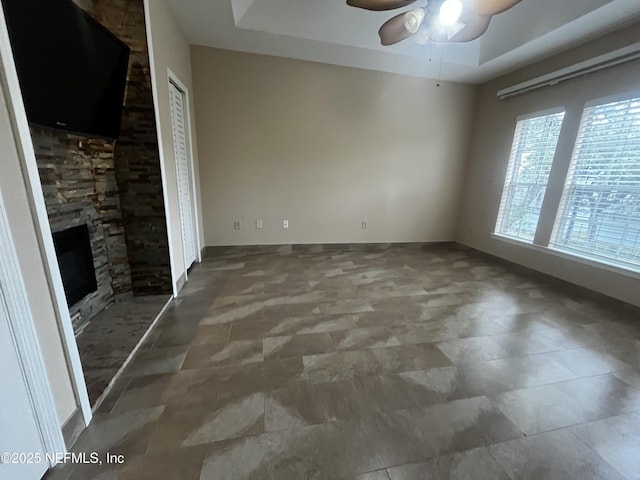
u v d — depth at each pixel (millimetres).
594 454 1212
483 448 1224
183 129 3133
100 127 1809
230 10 2598
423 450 1205
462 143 4461
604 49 2713
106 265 2281
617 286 2633
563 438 1285
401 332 2139
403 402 1465
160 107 2316
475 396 1521
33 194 997
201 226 3814
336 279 3193
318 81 3744
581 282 2932
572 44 2918
